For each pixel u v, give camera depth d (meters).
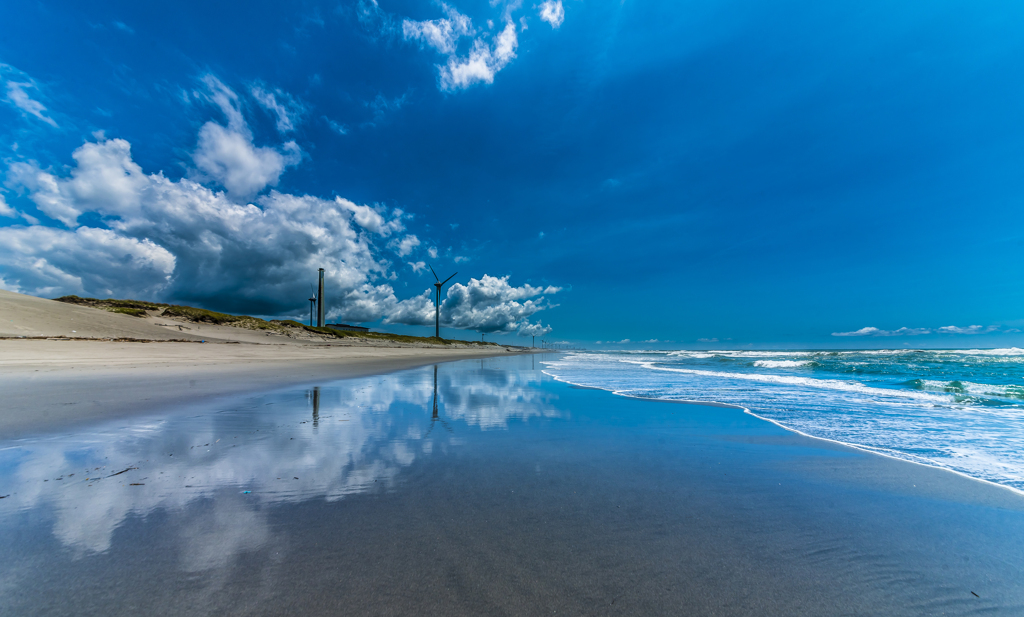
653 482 3.53
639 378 15.53
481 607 1.78
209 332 37.19
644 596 1.89
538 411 7.38
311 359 22.41
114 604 1.72
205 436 4.80
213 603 1.75
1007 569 2.18
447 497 3.07
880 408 7.96
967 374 16.78
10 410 5.99
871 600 1.91
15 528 2.38
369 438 4.93
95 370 11.84
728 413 7.33
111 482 3.21
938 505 3.09
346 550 2.23
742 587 1.99
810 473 3.85
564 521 2.69
